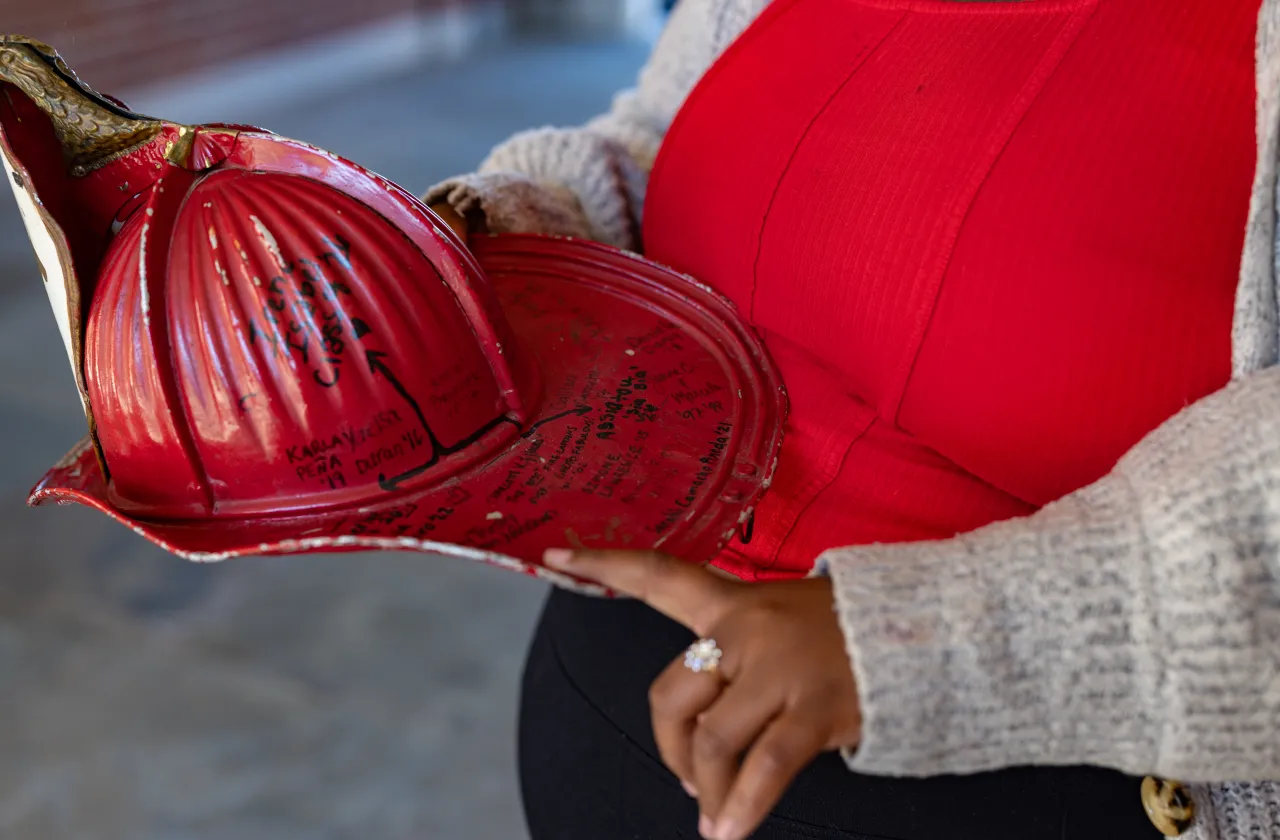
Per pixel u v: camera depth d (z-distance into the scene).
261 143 0.50
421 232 0.51
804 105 0.59
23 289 2.38
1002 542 0.40
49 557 1.66
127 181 0.50
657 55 0.79
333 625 1.59
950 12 0.56
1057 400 0.49
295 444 0.47
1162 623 0.38
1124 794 0.47
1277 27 0.44
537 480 0.50
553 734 0.62
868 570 0.39
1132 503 0.40
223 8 3.41
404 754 1.41
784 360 0.63
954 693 0.38
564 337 0.61
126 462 0.49
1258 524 0.38
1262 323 0.42
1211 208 0.47
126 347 0.47
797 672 0.38
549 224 0.72
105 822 1.29
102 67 3.13
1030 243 0.49
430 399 0.50
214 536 0.47
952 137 0.52
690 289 0.65
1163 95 0.49
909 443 0.57
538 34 4.42
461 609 1.65
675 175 0.67
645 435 0.54
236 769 1.37
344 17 3.80
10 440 1.89
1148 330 0.47
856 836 0.50
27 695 1.44
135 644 1.53
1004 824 0.48
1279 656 0.37
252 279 0.47
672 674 0.40
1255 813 0.46
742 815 0.36
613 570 0.41
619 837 0.57
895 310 0.53
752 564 0.58
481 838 1.31
